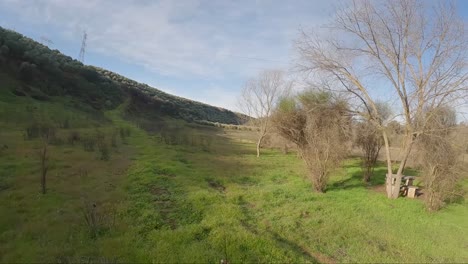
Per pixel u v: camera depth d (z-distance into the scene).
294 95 23.22
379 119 13.48
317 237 7.47
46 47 65.19
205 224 7.47
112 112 56.09
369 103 13.80
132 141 25.11
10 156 13.45
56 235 6.14
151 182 11.31
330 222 8.60
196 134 42.28
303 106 21.41
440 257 6.72
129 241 6.12
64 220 6.95
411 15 11.38
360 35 12.34
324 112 14.27
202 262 5.45
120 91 71.31
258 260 5.68
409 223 8.99
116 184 10.63
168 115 75.12
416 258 6.57
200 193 10.31
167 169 13.95
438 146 11.00
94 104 55.97
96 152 16.97
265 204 10.02
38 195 8.57
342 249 6.88
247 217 8.55
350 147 17.50
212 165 17.69
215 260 5.58
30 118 28.36
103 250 5.63
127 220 7.28
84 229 6.50
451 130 11.73
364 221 8.87
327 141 12.73
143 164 14.65
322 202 10.78
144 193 9.86
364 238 7.59
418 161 12.79
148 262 5.38
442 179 10.46
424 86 11.40
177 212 8.38
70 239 6.03
